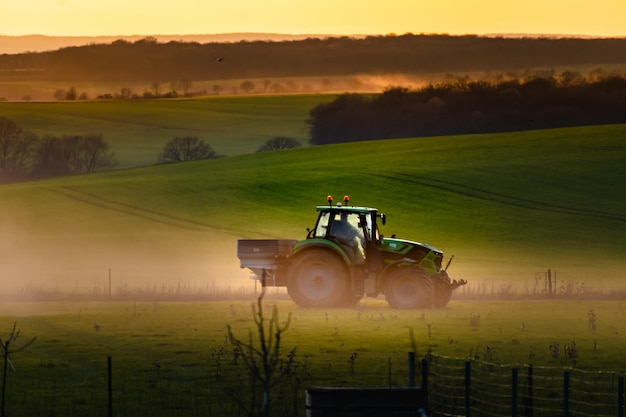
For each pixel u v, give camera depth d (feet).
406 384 189.16
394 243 331.16
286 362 217.36
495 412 169.58
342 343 246.47
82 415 171.22
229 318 303.27
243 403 176.04
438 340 253.44
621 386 155.63
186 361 223.92
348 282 326.65
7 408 177.58
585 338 259.39
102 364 220.43
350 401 125.18
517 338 258.37
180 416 168.45
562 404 177.88
